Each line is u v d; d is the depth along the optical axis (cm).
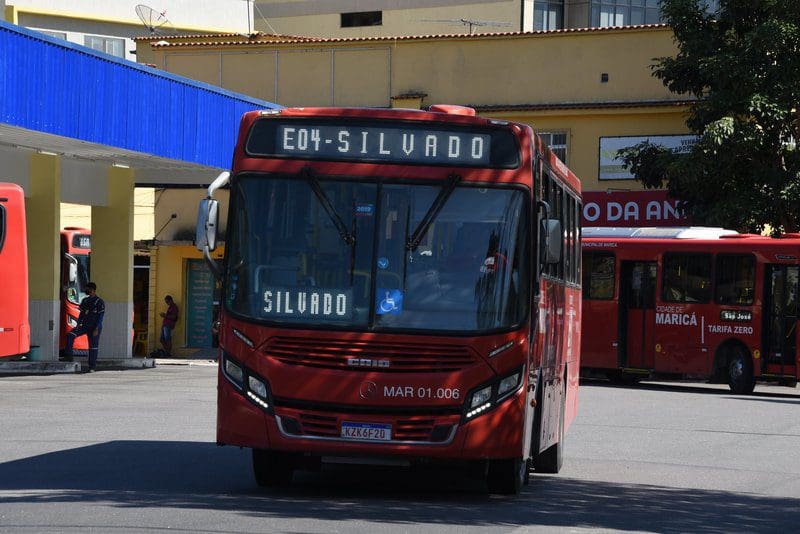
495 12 9750
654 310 5191
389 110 1833
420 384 1734
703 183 5609
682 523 1706
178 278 7038
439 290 1772
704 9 5700
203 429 2761
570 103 6625
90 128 4356
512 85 6744
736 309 4997
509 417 1747
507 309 1772
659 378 6006
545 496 1942
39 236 4756
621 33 6550
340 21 10325
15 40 3912
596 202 6519
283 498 1766
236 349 1762
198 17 9975
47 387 3944
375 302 1764
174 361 6106
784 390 5409
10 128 4025
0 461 2148
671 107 6397
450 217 1797
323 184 1808
